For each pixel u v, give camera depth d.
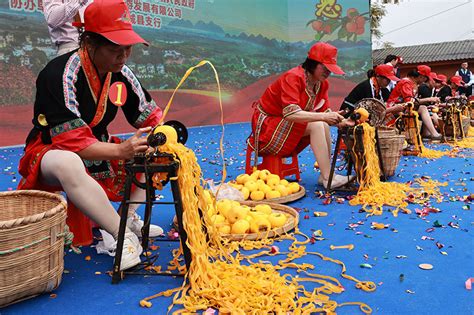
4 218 2.32
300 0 14.60
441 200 3.39
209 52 12.21
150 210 2.19
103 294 2.02
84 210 2.29
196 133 9.77
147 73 10.68
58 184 2.39
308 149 6.62
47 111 2.28
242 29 13.19
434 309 1.77
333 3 14.56
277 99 3.95
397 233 2.69
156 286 2.09
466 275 2.07
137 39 2.17
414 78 7.48
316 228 2.85
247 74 13.35
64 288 2.09
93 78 2.43
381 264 2.23
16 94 7.98
